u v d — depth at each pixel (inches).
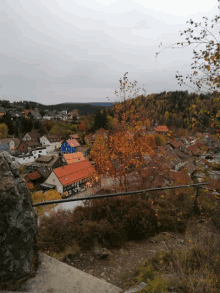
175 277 100.0
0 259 71.7
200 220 195.5
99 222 207.2
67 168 1403.8
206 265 106.6
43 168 1742.1
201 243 132.4
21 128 3420.3
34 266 87.0
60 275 85.3
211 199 245.1
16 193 74.8
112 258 165.3
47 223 189.9
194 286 90.0
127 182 486.0
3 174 75.1
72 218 208.2
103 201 235.8
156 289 88.4
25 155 2358.5
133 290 96.3
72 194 1327.5
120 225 200.4
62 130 3629.4
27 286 78.0
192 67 139.1
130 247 184.1
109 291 81.1
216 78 128.6
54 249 164.6
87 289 80.4
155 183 451.2
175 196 288.2
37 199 1137.4
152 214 217.5
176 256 128.2
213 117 136.3
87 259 160.2
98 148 633.0
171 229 207.0
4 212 71.6
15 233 74.7
